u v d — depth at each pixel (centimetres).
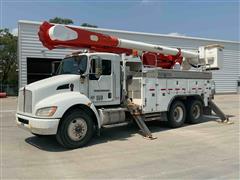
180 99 1070
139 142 788
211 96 1184
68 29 841
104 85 831
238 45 3562
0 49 4047
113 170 547
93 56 802
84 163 595
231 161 598
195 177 504
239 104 2041
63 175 522
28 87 732
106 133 926
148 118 945
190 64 1290
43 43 838
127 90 941
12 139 843
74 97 727
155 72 948
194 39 3127
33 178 507
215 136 862
